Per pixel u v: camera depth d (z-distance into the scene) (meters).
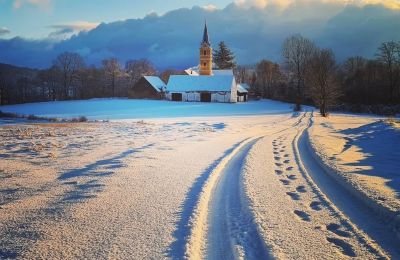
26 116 48.38
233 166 12.30
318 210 7.39
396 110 70.00
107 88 124.19
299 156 14.41
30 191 8.55
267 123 39.25
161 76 135.88
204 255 5.34
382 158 13.38
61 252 5.33
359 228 6.41
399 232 6.11
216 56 147.25
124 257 5.19
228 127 30.89
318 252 5.37
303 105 89.44
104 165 11.73
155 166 11.79
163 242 5.73
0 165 11.53
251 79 141.00
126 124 30.66
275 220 6.73
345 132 25.34
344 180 9.61
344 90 86.00
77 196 8.18
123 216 6.92
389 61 87.50
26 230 6.16
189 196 8.32
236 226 6.48
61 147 15.66
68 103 88.62
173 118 50.88
